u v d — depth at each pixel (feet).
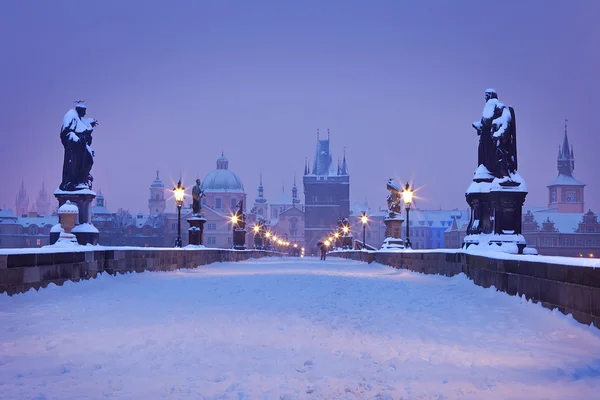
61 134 121.80
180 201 124.98
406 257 114.32
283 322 38.09
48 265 54.60
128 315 40.75
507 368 25.27
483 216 81.51
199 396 20.81
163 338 31.76
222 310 44.09
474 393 21.26
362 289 65.77
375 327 36.52
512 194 75.00
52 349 28.68
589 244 544.21
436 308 46.60
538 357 27.68
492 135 78.59
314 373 24.30
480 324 37.93
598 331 31.99
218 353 28.09
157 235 649.61
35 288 52.06
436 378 23.56
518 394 21.04
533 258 44.29
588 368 24.66
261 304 48.52
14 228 630.74
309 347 29.63
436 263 89.56
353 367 25.41
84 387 21.93
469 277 68.69
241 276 92.68
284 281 79.15
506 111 78.69
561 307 37.42
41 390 21.39
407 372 24.56
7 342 30.30
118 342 30.50
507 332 34.81
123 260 78.48
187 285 69.51
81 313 41.63
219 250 166.61
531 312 40.55
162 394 21.06
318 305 48.16
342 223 325.62
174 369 24.86
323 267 142.10
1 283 46.70
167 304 47.78
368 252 181.16
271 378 23.53
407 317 41.24
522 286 45.80
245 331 34.35
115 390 21.65
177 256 109.60
